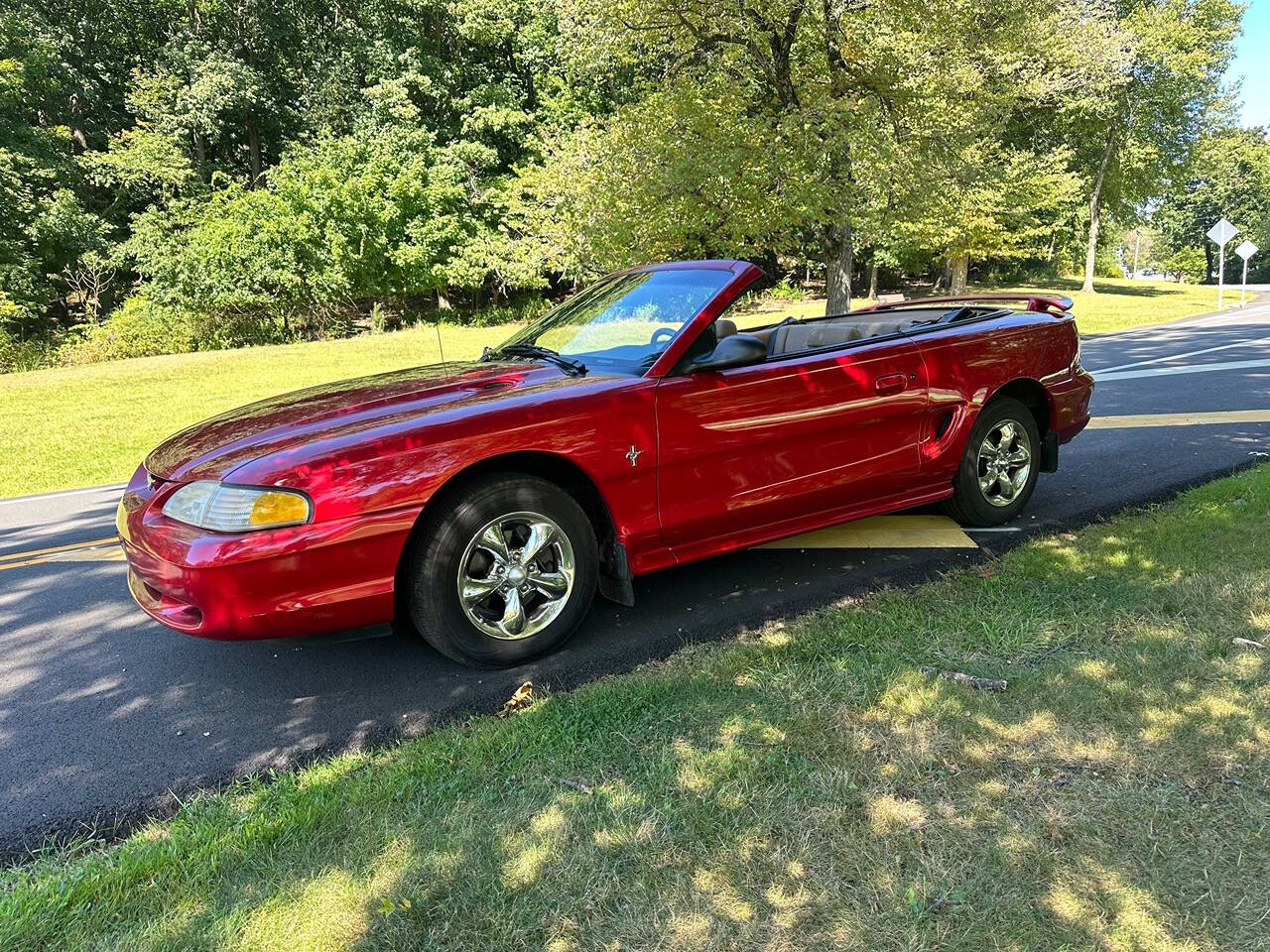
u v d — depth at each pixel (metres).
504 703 2.88
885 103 13.59
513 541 3.10
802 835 1.94
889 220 14.34
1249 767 2.11
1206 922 1.64
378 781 2.33
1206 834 1.88
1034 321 4.63
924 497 4.20
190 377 17.17
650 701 2.66
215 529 2.65
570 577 3.16
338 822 2.12
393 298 32.91
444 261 30.30
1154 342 15.50
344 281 27.53
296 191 27.42
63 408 13.62
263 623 2.65
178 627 2.77
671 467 3.26
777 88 13.84
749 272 3.58
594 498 3.26
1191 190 75.31
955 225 24.53
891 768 2.19
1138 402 8.51
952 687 2.59
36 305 26.83
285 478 2.67
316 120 33.38
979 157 16.92
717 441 3.36
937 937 1.62
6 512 7.20
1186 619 2.99
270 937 1.72
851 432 3.79
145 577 2.83
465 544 2.93
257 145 36.16
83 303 29.84
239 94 31.69
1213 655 2.70
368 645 3.49
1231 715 2.33
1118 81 29.14
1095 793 2.04
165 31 34.91
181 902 1.86
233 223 26.67
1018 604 3.26
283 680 3.20
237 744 2.74
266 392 14.92
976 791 2.07
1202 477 5.25
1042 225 34.66
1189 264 82.75
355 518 2.69
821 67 13.86
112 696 3.16
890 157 12.73
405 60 32.38
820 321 5.35
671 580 3.98
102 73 33.66
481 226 30.20
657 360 3.31
